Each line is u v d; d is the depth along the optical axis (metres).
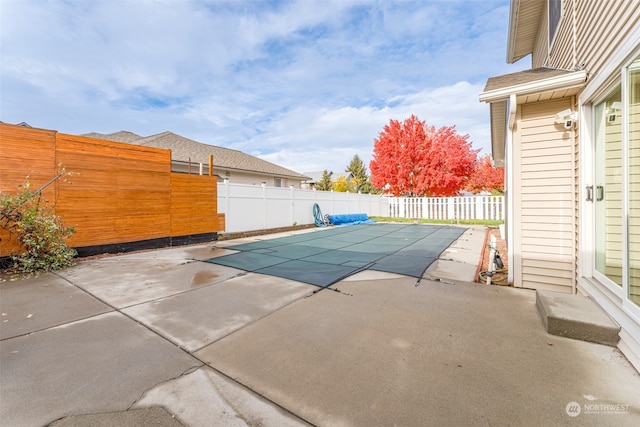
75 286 4.29
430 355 2.39
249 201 10.30
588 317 2.65
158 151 7.61
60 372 2.18
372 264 5.60
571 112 3.74
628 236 2.49
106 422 1.69
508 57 8.66
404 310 3.35
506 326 2.91
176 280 4.58
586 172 3.47
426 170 16.42
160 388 2.00
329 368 2.22
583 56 3.60
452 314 3.23
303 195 12.85
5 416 1.73
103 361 2.33
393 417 1.71
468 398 1.87
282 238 9.45
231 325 2.98
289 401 1.87
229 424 1.68
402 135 17.02
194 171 13.13
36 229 5.18
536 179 4.08
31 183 5.50
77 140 6.14
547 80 3.57
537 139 4.05
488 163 19.45
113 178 6.72
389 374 2.14
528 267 4.14
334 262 5.80
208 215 8.83
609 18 2.84
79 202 6.18
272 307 3.46
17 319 3.13
